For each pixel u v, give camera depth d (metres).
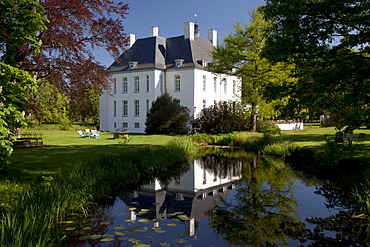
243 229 7.12
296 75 10.38
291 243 6.33
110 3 14.83
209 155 19.34
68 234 6.56
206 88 38.66
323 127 38.97
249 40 25.53
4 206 6.89
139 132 38.84
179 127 30.52
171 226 7.22
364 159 11.91
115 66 41.38
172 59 38.62
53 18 12.91
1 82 7.73
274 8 11.16
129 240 6.31
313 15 10.09
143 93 38.31
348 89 9.84
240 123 28.34
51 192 7.62
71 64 14.48
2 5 8.15
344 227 7.14
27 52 12.11
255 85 26.08
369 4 8.92
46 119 44.91
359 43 9.94
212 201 9.46
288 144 18.61
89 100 16.55
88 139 24.39
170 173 13.91
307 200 9.30
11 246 4.67
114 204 8.93
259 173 13.72
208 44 42.59
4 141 7.57
